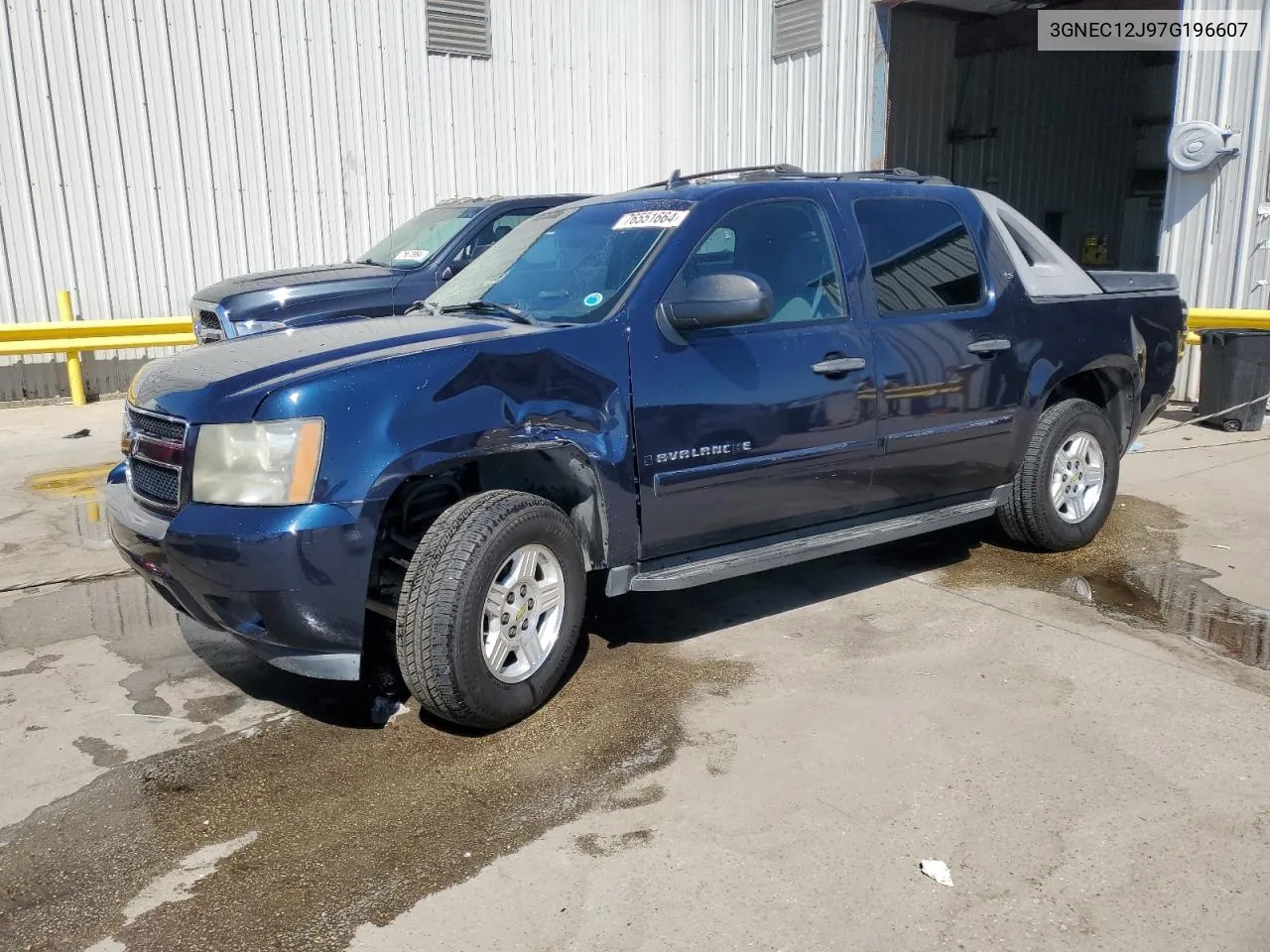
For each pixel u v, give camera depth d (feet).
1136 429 19.11
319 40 39.68
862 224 14.94
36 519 21.26
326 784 10.82
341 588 10.65
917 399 14.93
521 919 8.61
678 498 12.87
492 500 11.56
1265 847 9.38
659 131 49.98
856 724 11.81
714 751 11.30
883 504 15.25
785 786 10.54
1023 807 10.07
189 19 36.91
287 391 10.64
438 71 42.70
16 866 9.52
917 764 10.92
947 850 9.42
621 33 47.78
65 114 35.29
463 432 11.15
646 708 12.36
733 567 13.38
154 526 11.22
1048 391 16.72
